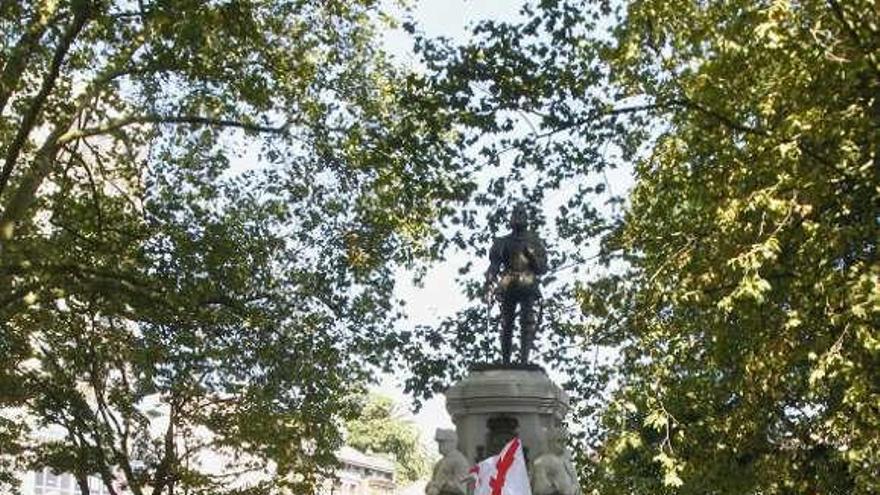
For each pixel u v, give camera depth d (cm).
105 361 2612
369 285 2478
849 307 1346
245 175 2464
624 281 2017
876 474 1584
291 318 2442
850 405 1460
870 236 1468
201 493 2783
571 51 1767
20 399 2502
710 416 1788
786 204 1390
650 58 1734
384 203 2273
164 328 2339
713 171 1638
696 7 1591
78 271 1914
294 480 2884
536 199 1959
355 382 2552
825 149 1412
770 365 1509
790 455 1836
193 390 2595
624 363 2142
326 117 2205
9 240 1830
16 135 1941
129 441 3075
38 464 2661
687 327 1805
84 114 2183
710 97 1561
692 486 1834
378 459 7425
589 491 2248
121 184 2603
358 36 2248
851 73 1350
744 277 1361
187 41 1819
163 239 2253
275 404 2534
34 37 1772
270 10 2112
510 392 1606
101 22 1800
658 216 1842
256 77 2023
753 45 1473
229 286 2289
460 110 1784
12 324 2333
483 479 1488
